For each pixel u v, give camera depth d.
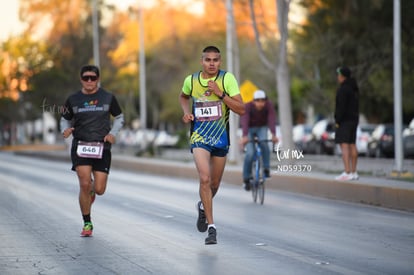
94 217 28.91
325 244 22.41
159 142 131.75
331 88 69.50
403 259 19.98
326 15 72.19
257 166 34.19
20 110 141.62
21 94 135.75
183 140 123.75
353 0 71.12
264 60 59.31
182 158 73.94
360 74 68.12
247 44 117.81
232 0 64.38
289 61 82.81
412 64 69.62
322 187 37.47
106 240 23.12
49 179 51.81
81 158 23.48
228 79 21.80
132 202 34.78
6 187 44.12
